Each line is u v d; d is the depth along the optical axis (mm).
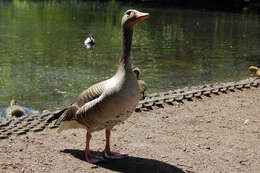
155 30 14133
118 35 12227
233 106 4609
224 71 7238
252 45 10961
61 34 12008
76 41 10570
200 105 4617
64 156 3484
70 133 3871
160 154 3564
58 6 24578
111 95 3217
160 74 6809
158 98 4699
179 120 4199
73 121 3430
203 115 4332
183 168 3387
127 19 3279
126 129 3975
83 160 3441
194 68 7441
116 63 7570
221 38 12367
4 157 3430
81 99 3350
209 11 23625
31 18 16766
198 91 4965
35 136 3785
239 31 14398
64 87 5617
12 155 3461
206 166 3420
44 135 3811
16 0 28234
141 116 4273
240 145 3727
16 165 3334
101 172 3309
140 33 13133
